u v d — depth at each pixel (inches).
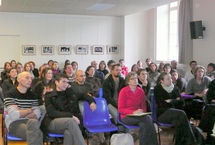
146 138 132.8
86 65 370.9
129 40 384.5
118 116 144.7
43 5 292.7
